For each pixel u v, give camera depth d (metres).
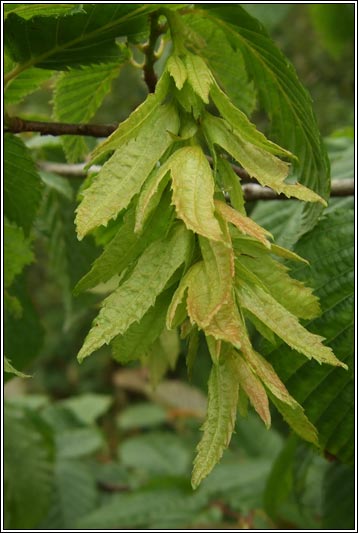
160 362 0.51
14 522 0.75
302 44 2.09
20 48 0.43
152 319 0.37
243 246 0.36
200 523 0.74
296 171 0.44
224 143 0.37
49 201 0.64
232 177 0.37
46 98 1.65
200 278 0.35
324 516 0.64
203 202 0.35
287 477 0.65
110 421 1.65
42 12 0.42
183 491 0.79
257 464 0.81
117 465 0.99
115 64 0.47
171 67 0.37
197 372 0.96
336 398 0.45
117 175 0.36
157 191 0.36
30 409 0.82
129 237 0.37
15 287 0.61
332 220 0.47
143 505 0.77
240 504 0.74
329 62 2.06
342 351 0.45
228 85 0.47
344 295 0.46
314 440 0.36
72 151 0.50
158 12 0.41
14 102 0.46
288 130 0.44
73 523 0.86
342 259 0.46
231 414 0.35
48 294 2.08
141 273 0.36
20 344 0.62
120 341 0.37
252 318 0.37
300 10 2.07
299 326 0.36
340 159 0.57
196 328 0.36
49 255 0.66
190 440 1.10
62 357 2.06
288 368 0.45
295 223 0.51
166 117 0.37
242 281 0.36
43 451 0.79
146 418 1.16
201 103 0.37
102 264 0.37
